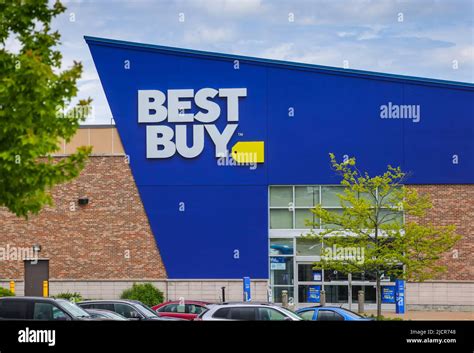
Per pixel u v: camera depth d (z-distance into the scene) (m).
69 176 22.31
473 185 43.69
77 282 44.84
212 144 44.53
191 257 44.44
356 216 37.91
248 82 44.38
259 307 25.78
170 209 44.66
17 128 21.23
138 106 44.81
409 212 38.09
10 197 21.77
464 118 43.78
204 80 44.59
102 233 45.00
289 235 44.06
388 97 43.91
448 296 43.47
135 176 44.88
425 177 43.75
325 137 44.00
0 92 21.19
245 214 44.25
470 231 43.56
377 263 36.56
